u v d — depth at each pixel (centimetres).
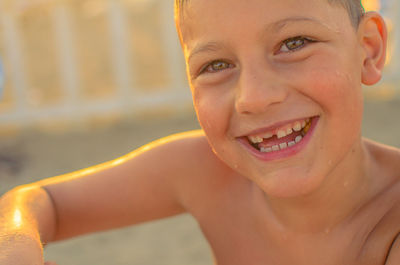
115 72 668
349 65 116
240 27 110
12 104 675
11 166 519
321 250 132
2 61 681
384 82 644
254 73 111
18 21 665
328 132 115
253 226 143
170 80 682
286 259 137
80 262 323
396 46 641
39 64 834
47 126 667
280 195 117
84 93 702
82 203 152
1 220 124
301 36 111
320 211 129
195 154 154
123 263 315
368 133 504
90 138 602
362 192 129
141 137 584
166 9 654
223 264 149
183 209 159
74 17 1038
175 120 634
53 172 496
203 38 115
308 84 111
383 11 641
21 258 106
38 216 137
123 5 655
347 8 119
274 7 108
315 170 115
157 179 155
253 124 115
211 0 112
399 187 128
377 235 124
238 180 148
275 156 117
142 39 903
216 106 119
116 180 155
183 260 312
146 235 353
